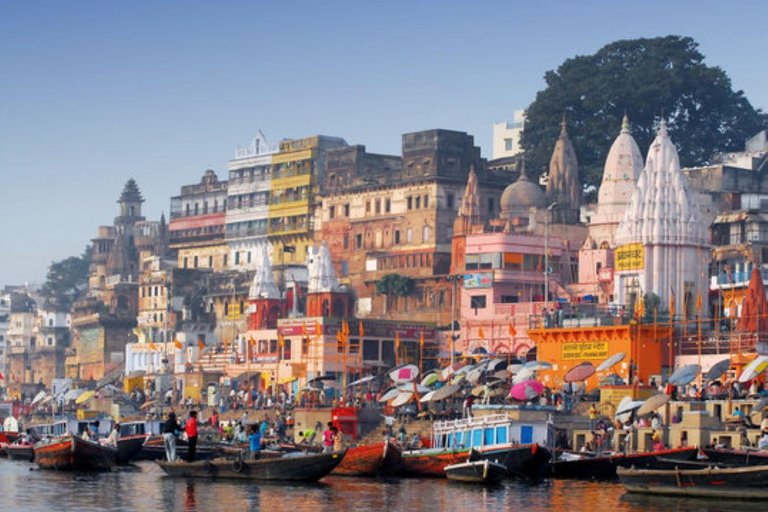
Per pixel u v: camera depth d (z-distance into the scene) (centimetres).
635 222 10625
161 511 6066
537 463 7044
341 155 15062
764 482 6138
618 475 6625
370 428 9344
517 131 18138
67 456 7988
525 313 11681
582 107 15112
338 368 11988
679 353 9875
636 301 10450
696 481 6334
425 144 13950
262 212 16262
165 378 13850
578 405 8881
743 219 12175
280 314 13788
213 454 8194
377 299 13850
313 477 7025
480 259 12394
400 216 14062
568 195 13925
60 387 14850
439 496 6556
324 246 13738
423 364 12244
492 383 8938
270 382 12631
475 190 13200
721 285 10975
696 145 15262
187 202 17725
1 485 7156
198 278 16475
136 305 17875
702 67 15188
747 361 9100
